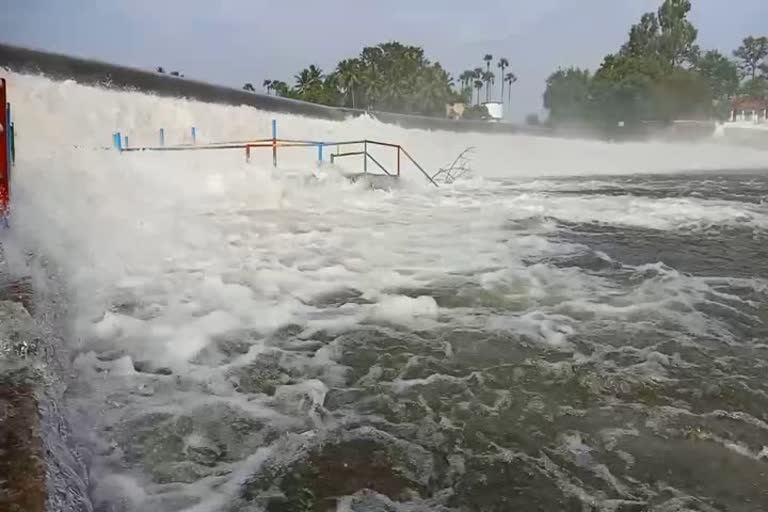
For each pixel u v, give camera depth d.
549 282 7.16
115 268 6.86
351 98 85.38
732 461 3.42
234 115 22.12
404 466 3.31
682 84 68.44
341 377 4.43
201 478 3.14
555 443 3.59
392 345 5.04
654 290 6.91
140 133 18.64
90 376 4.19
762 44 101.62
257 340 5.07
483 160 33.97
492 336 5.29
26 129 15.31
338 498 3.02
